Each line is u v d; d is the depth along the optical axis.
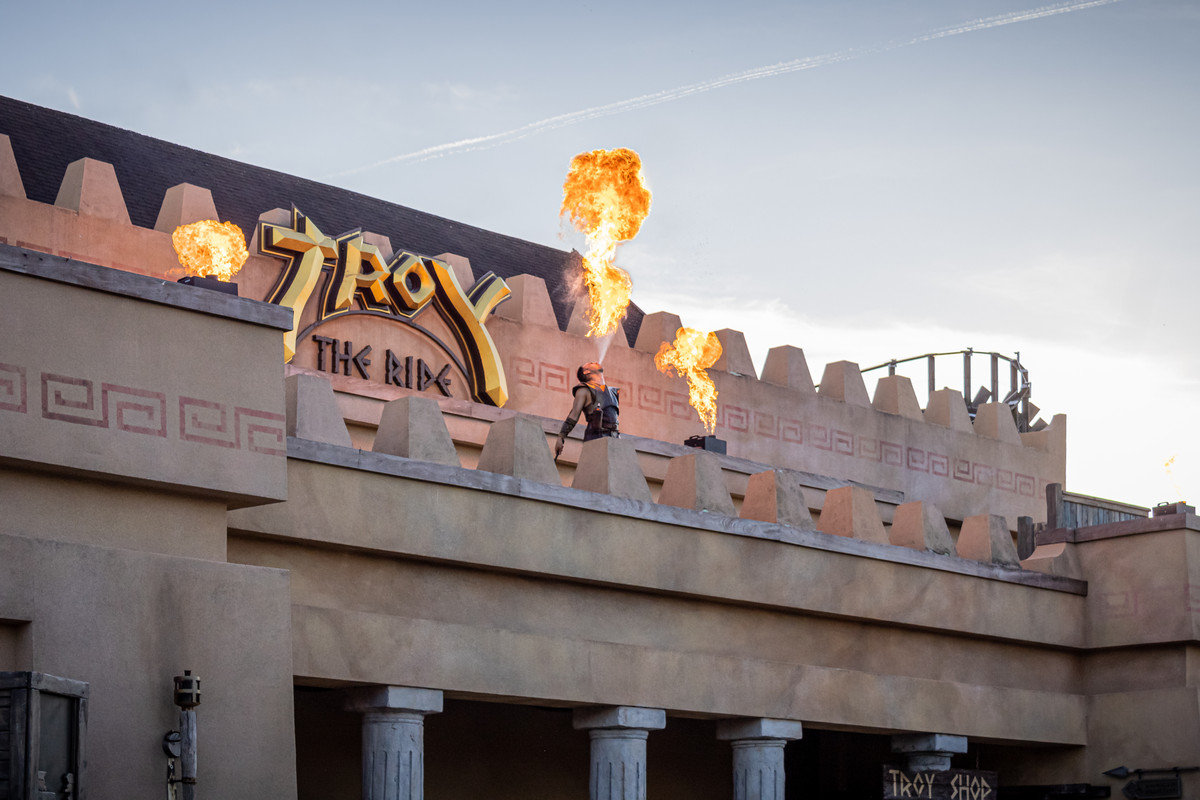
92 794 16.22
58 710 15.26
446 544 20.92
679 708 23.17
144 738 16.75
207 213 26.75
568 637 22.19
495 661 21.22
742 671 24.08
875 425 35.62
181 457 17.55
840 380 35.50
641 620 23.31
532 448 22.41
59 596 16.44
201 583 17.62
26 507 16.66
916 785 25.45
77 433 16.77
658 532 23.31
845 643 26.02
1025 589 28.73
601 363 31.42
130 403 17.25
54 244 24.83
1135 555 29.55
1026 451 38.75
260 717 17.78
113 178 25.78
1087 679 29.97
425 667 20.48
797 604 24.89
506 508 21.62
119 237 25.55
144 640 17.00
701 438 30.92
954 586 27.44
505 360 30.08
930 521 27.66
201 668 17.41
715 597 23.86
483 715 27.17
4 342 16.41
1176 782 28.23
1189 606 28.73
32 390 16.53
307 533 19.64
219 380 18.05
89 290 17.14
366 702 20.23
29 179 27.95
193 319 17.95
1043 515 38.72
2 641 16.16
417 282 29.20
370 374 28.25
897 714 26.14
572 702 22.08
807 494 32.56
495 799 27.00
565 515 22.27
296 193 32.16
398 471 20.56
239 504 18.42
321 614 19.61
